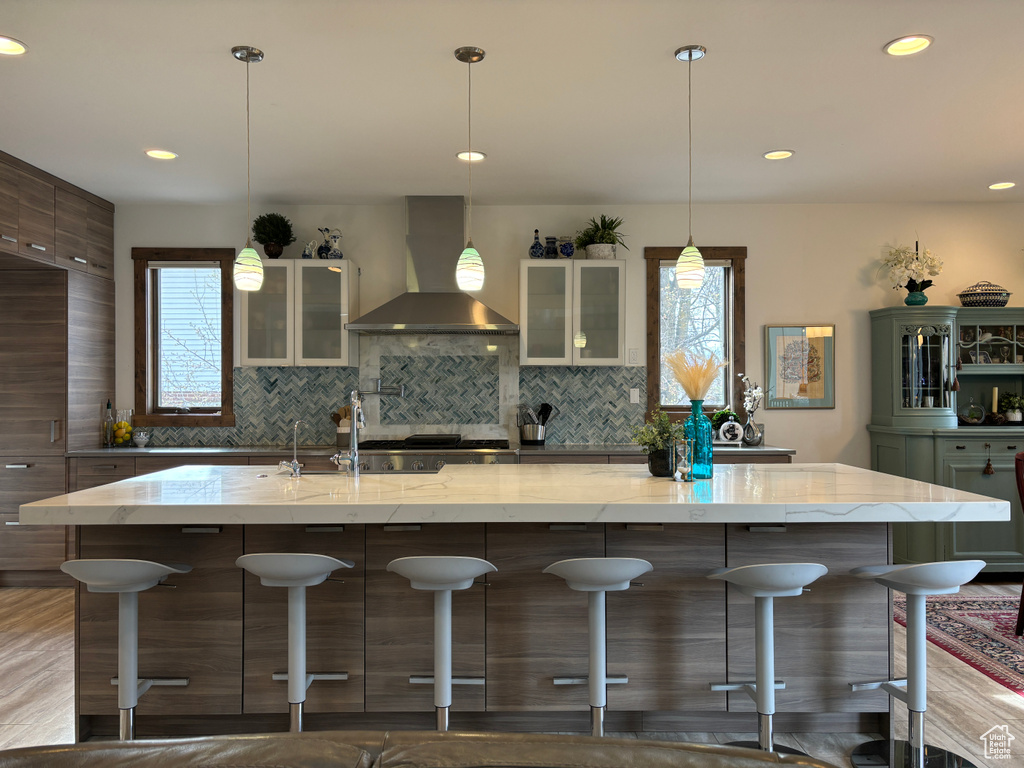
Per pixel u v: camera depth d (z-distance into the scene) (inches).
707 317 215.9
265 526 104.7
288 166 175.0
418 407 212.8
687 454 117.3
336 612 104.7
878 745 103.0
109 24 106.0
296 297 199.3
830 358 212.1
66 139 155.2
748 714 107.9
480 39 111.0
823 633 105.1
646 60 118.6
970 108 139.9
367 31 108.4
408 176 183.6
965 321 202.2
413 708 104.3
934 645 144.2
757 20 105.7
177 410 215.2
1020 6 102.0
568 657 105.0
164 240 211.9
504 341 212.7
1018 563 189.8
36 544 188.4
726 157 169.3
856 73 123.9
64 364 188.2
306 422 212.1
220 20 105.0
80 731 104.3
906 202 211.6
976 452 192.1
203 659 104.2
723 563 105.0
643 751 46.4
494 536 105.0
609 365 202.4
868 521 94.0
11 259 173.0
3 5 100.3
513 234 212.4
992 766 96.3
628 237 212.8
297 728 95.0
